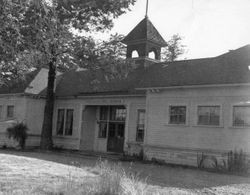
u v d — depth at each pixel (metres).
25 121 32.19
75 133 31.22
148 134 24.62
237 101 20.95
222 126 21.33
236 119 20.95
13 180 11.70
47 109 29.98
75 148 30.92
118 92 27.72
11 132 31.45
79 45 26.61
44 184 11.04
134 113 26.86
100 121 30.95
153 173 17.12
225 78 21.22
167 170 19.12
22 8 8.80
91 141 31.14
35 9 9.24
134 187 10.09
